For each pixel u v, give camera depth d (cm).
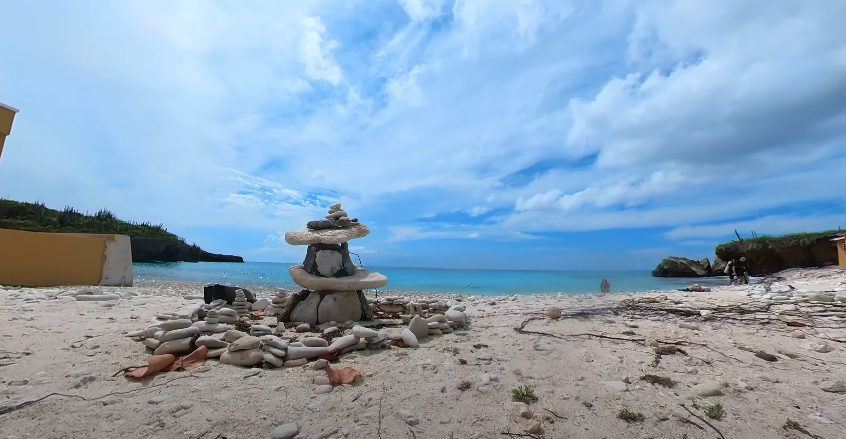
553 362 382
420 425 248
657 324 579
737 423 257
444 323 523
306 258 638
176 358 364
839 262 2172
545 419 261
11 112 1102
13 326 479
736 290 1191
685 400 291
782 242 2753
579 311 719
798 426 252
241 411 261
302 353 369
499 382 323
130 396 280
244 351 361
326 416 257
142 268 3012
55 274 1095
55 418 244
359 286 607
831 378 336
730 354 408
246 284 1825
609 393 303
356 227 647
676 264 3278
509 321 610
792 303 739
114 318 562
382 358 389
